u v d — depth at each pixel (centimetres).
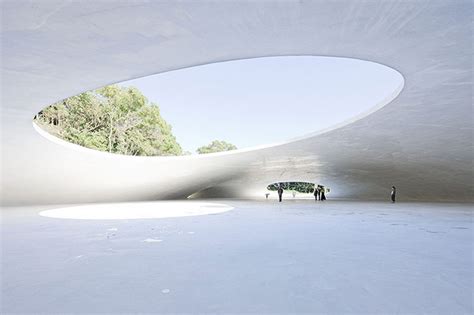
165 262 451
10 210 1373
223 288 344
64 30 585
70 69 746
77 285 355
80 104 3228
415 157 1769
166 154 3956
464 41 662
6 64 719
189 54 705
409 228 795
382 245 571
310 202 2156
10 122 1090
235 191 3148
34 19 548
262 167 2289
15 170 1462
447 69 809
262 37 649
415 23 594
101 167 1652
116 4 512
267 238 643
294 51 727
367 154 1853
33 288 346
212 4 525
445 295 325
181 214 1188
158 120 3869
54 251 526
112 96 3466
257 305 299
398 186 2400
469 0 517
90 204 1850
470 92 960
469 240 624
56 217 1063
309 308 293
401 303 304
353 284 356
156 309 291
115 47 654
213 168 2123
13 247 560
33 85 830
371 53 738
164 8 529
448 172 1875
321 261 456
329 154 1908
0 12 525
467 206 1631
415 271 407
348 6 540
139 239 636
